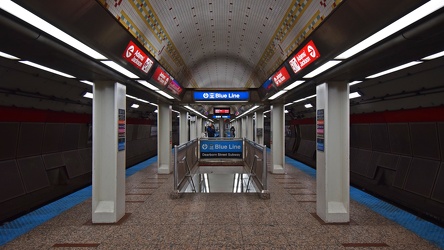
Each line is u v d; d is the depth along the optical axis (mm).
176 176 6238
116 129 4637
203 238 3863
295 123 17359
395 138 7859
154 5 4523
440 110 5910
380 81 6141
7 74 5027
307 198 6176
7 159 6656
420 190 6645
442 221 5664
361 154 9969
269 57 7336
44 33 2559
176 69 8484
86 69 3766
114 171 4609
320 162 4844
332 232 4094
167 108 9719
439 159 6395
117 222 4547
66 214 5004
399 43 2658
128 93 6547
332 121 4707
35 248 3541
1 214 5812
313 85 5371
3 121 6289
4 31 2264
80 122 9562
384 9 2213
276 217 4816
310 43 3869
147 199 6070
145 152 17922
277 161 9766
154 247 3566
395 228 4270
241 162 11188
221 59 10758
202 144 11461
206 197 6266
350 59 3553
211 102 9594
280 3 4715
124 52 3803
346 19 2779
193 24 6312
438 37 2406
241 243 3693
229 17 6211
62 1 2201
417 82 5406
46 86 6258
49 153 8344
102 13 2828
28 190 6902
